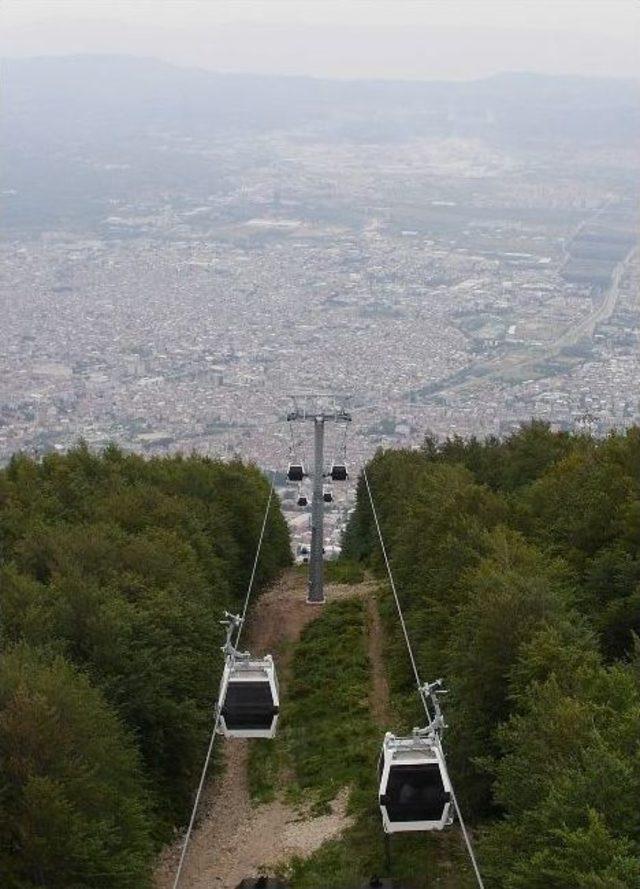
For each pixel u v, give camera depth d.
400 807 25.42
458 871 29.89
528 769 26.75
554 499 49.34
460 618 36.44
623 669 30.83
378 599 65.69
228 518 66.44
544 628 32.94
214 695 41.19
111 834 29.20
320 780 39.78
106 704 33.47
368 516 87.19
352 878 30.11
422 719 39.91
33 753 28.56
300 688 50.75
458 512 50.06
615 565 39.56
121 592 42.25
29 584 39.31
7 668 31.09
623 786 23.77
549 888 23.20
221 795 40.38
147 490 60.44
